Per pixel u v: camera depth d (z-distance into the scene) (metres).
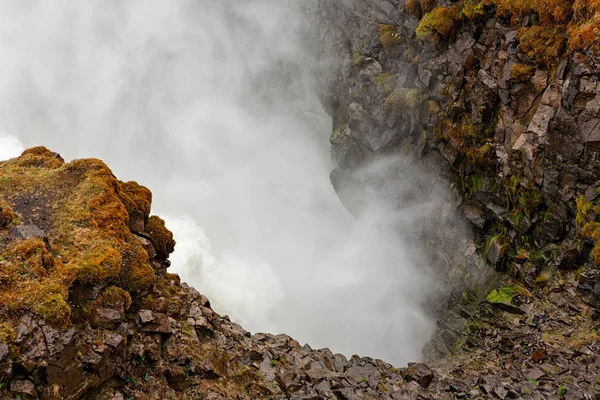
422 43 28.23
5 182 11.78
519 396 15.30
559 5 20.36
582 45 19.25
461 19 25.30
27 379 8.33
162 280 13.48
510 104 23.23
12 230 10.30
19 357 8.26
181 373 11.19
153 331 11.33
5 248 9.74
